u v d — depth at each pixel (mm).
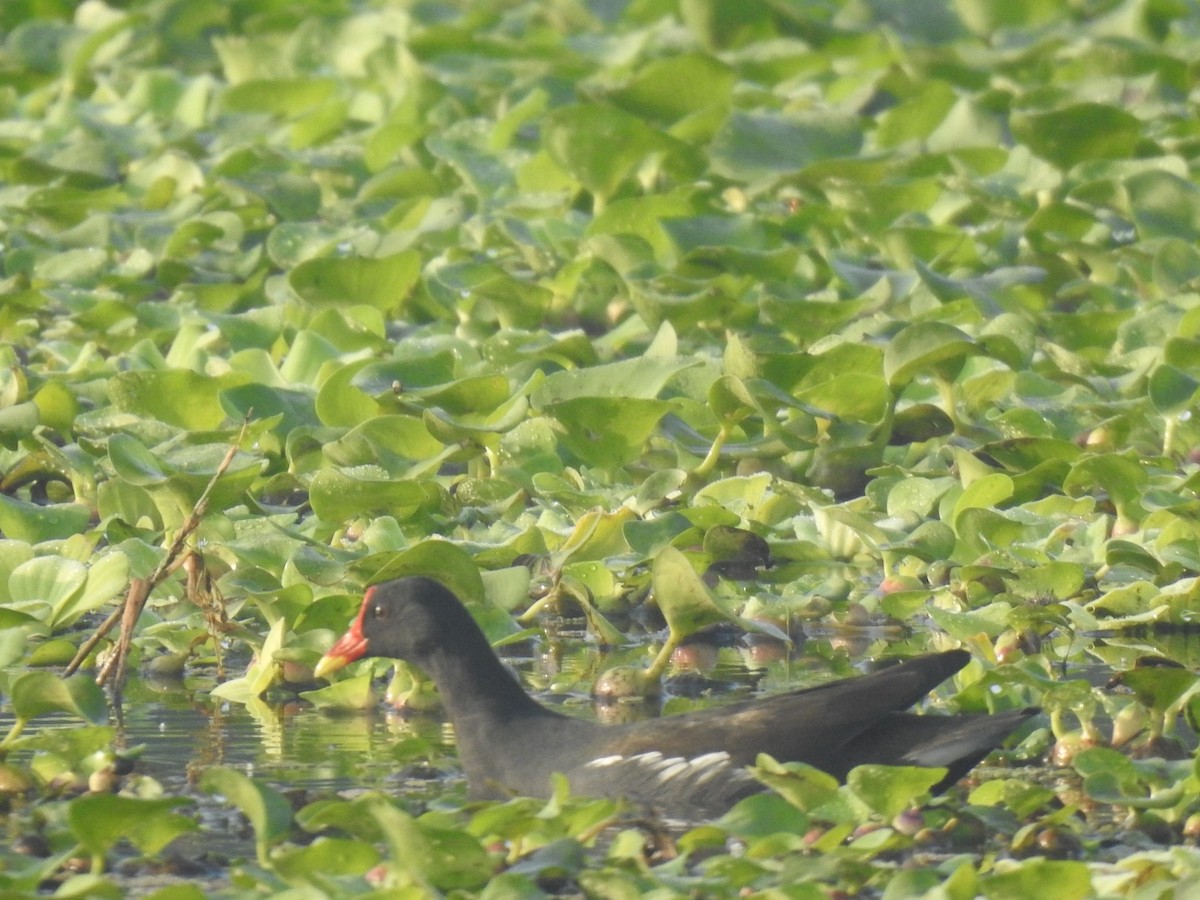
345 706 10266
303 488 13328
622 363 13039
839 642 11555
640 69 22672
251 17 26953
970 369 15117
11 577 10648
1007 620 10914
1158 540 11992
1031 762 9328
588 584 11898
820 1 28906
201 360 15008
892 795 7977
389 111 22875
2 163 21312
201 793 8750
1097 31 24469
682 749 8680
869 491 13227
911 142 20156
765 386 12883
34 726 9773
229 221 18500
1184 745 9352
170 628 10875
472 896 7207
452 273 17141
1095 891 7363
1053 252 17422
